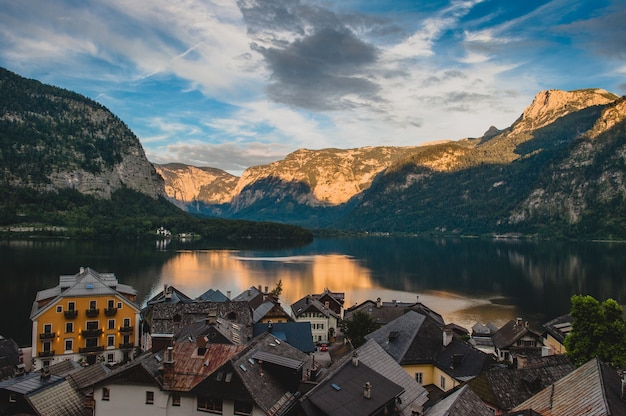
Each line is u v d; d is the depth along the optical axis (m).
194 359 53.59
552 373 56.94
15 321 130.00
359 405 44.91
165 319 94.62
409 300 181.50
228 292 139.00
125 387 51.44
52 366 67.56
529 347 100.19
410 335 78.12
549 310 164.38
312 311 128.75
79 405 53.69
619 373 42.25
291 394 51.41
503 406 52.12
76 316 94.81
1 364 81.38
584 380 39.50
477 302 178.50
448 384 69.19
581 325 75.00
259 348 57.19
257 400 47.31
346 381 48.31
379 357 58.84
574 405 37.91
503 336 108.81
